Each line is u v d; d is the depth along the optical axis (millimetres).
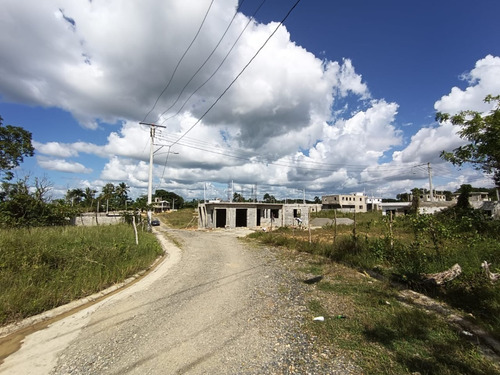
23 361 3588
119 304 5738
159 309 5395
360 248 9359
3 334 4363
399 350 3477
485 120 6750
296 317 4773
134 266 8578
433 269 6316
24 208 17297
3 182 19859
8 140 25984
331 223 28844
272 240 15266
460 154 7680
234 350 3707
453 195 46781
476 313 4445
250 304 5535
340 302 5395
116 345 3951
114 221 27594
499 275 5074
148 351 3742
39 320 4883
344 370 3141
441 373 2967
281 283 7066
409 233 10812
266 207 33938
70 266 7059
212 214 31609
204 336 4152
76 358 3631
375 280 6785
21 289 5406
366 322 4320
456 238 7062
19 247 7316
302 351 3609
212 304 5605
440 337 3771
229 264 9906
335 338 3904
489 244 6754
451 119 7500
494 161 7148
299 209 35438
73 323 4785
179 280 7676
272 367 3266
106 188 54156
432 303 4984
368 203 81438
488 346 3500
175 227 38844
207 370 3242
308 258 10266
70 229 13539
